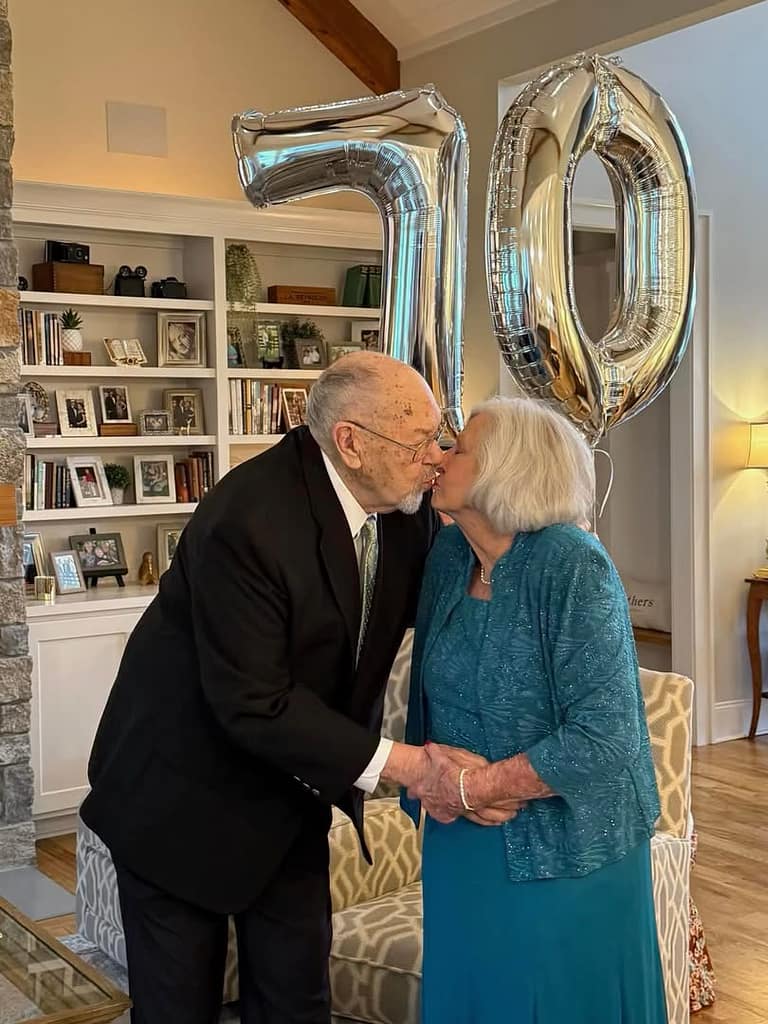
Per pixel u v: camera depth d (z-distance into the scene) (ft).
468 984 6.63
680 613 20.71
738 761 19.62
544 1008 6.42
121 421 17.83
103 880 10.55
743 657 21.25
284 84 19.72
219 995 7.47
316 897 7.50
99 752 7.34
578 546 6.33
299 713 6.54
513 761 6.32
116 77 18.20
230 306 18.57
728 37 20.38
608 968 6.51
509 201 9.74
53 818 16.39
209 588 6.57
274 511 6.63
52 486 17.37
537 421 6.54
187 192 18.92
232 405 18.61
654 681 9.53
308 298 19.45
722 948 12.39
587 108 9.69
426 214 10.28
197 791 6.95
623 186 10.42
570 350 9.77
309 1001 7.45
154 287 18.08
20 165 17.44
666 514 21.86
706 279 20.22
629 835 6.47
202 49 18.93
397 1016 8.36
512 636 6.42
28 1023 6.93
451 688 6.64
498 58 18.06
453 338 10.48
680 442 20.45
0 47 14.47
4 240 14.58
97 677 16.49
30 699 15.06
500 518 6.45
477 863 6.57
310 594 6.64
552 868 6.38
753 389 21.02
